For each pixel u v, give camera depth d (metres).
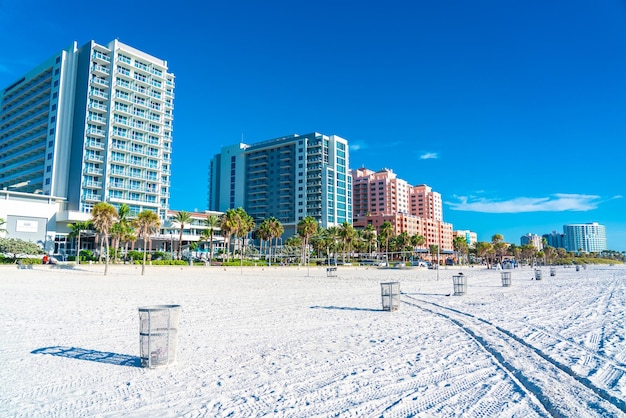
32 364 8.05
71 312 15.20
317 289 27.86
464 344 9.83
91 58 88.44
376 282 36.97
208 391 6.41
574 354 8.77
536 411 5.54
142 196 94.31
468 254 153.12
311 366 7.83
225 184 157.50
